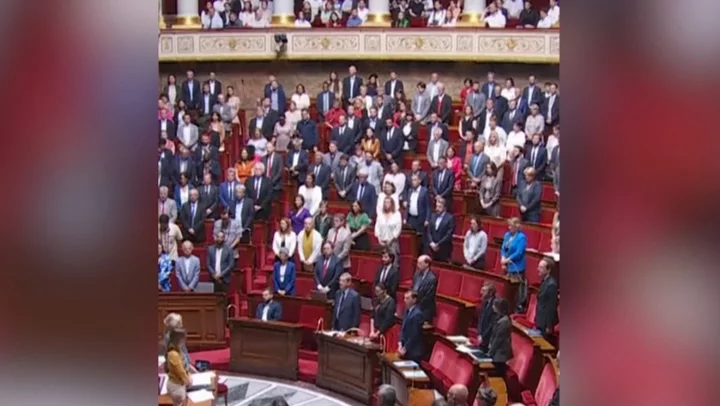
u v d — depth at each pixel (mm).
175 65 19500
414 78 19266
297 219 12961
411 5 20312
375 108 15539
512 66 18844
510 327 9117
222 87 19547
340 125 15242
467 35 18844
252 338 11344
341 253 12117
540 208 12453
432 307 10688
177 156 14320
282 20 19406
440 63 19156
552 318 9234
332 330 11180
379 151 15094
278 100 17031
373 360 10172
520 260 11070
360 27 19078
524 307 10703
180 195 13531
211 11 19719
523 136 14383
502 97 15664
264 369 11234
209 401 8375
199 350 11867
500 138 14680
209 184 13445
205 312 11938
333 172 14172
